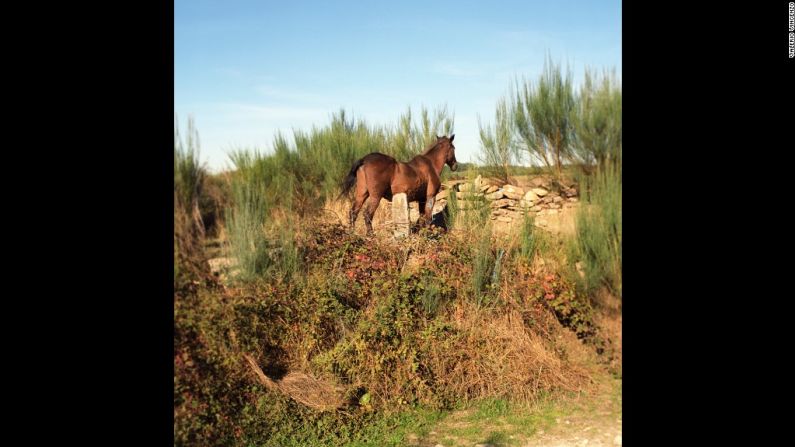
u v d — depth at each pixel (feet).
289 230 15.90
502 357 15.24
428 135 27.78
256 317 13.74
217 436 11.97
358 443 12.62
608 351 15.75
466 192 21.31
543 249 17.95
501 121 21.97
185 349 12.25
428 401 14.35
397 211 21.01
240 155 16.75
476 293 16.70
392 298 15.72
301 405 13.32
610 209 16.06
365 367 14.44
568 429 13.03
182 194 12.43
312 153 23.52
